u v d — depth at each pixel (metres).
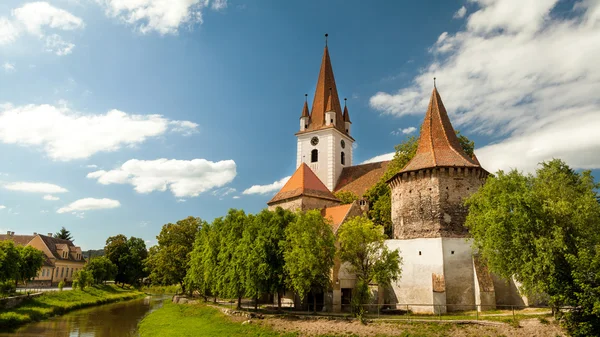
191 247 85.62
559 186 37.84
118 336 44.78
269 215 47.16
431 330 32.81
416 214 47.12
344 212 51.97
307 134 84.50
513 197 33.44
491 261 34.78
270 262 43.53
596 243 31.38
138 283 125.50
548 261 29.69
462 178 46.34
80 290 79.38
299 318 39.78
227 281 49.69
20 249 62.94
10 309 52.22
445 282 42.81
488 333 31.34
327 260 41.47
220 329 42.84
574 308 29.78
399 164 61.25
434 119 52.22
